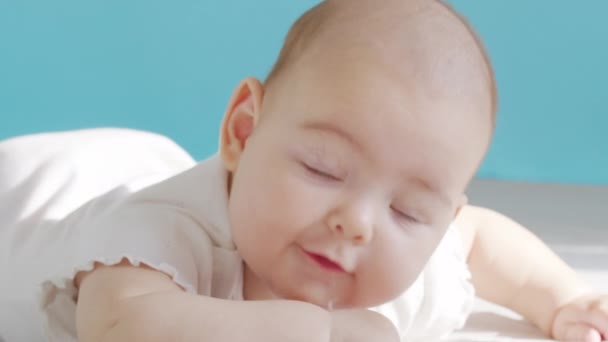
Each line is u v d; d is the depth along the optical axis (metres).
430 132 0.81
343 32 0.87
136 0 2.73
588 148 2.99
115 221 0.89
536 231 1.96
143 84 2.76
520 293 1.29
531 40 2.96
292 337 0.72
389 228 0.82
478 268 1.32
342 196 0.80
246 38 2.83
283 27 2.84
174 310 0.75
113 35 2.72
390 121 0.80
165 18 2.77
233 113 0.95
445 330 1.20
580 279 1.29
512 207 2.31
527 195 2.54
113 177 1.28
